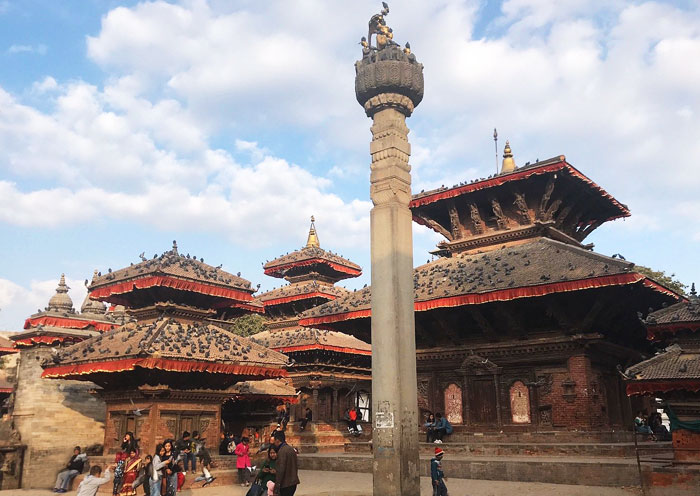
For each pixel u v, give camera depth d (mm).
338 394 44844
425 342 32062
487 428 29000
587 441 25812
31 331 34156
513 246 31656
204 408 27062
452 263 32656
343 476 27562
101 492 23250
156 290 28094
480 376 29844
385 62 18547
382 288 17125
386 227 17578
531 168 30594
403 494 15609
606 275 24125
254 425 34719
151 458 21375
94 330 39281
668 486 19406
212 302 30578
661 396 20359
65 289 40562
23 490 27438
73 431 34062
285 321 52438
